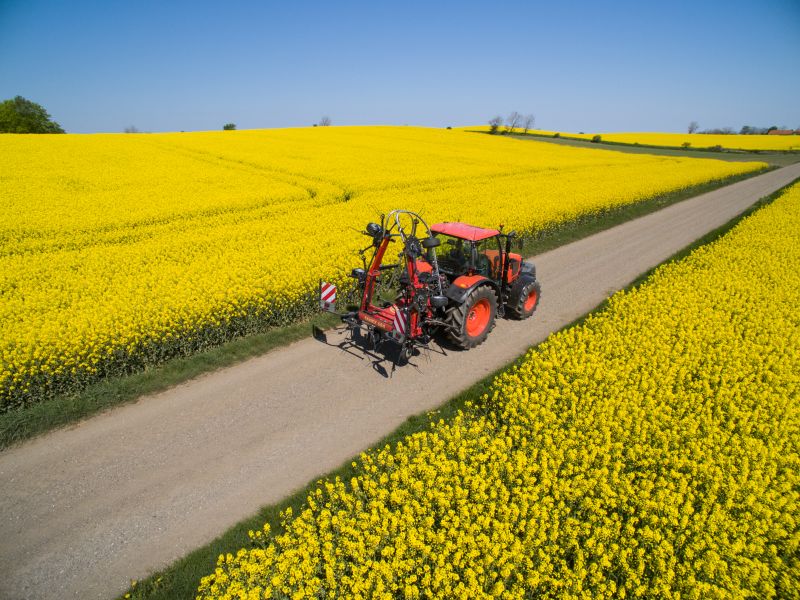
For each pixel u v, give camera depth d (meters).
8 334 7.90
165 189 20.28
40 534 4.82
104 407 6.93
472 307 8.73
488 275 9.38
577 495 4.86
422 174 26.75
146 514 5.08
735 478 5.22
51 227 14.20
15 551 4.64
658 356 7.53
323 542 4.50
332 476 5.60
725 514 4.65
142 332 8.07
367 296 8.18
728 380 7.06
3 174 21.73
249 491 5.40
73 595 4.24
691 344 8.08
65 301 9.55
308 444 6.18
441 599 3.92
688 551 4.21
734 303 10.27
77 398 7.05
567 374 7.15
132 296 9.56
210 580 4.32
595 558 4.30
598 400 6.36
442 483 5.07
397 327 7.45
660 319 9.14
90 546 4.71
